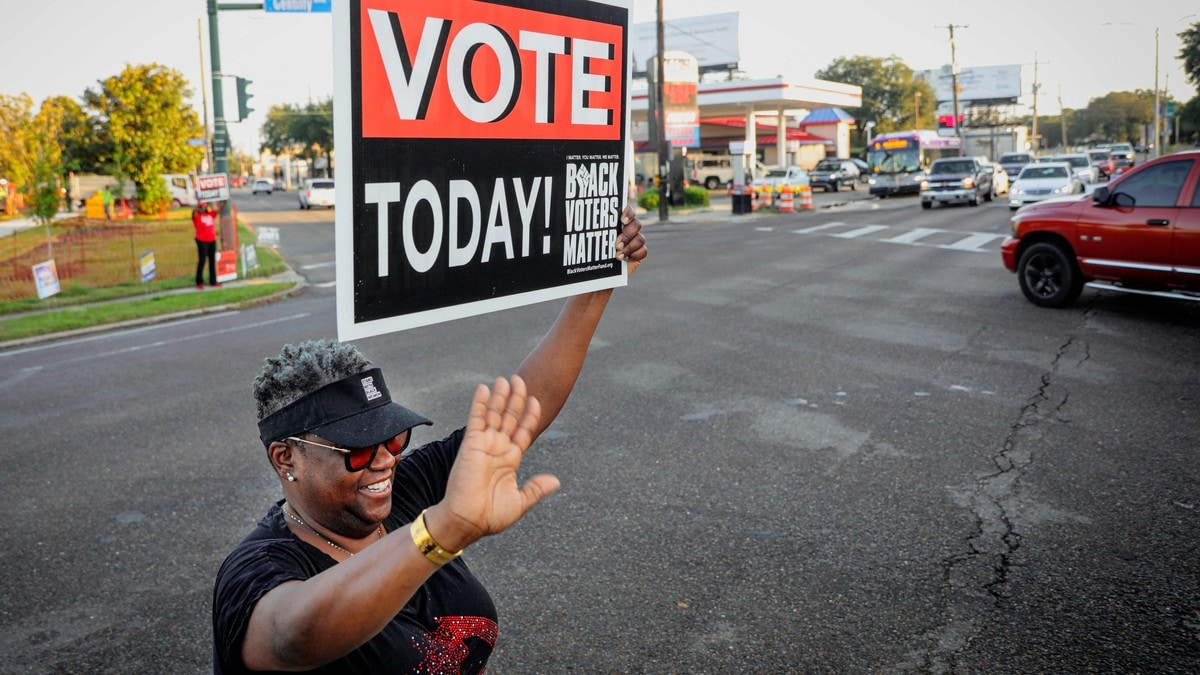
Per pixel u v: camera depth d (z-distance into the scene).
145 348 11.80
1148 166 11.41
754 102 55.09
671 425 7.56
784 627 4.32
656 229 29.56
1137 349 9.81
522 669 4.02
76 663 4.16
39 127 33.59
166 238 30.97
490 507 1.36
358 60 1.64
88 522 5.82
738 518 5.62
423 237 1.77
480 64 1.83
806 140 72.62
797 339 10.83
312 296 16.88
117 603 4.73
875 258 18.30
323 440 1.76
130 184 44.72
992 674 3.89
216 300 15.85
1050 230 12.11
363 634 1.37
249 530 5.66
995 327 11.20
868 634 4.24
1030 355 9.70
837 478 6.26
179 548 5.41
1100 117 164.75
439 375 9.43
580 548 5.25
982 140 72.06
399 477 2.18
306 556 1.78
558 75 1.99
